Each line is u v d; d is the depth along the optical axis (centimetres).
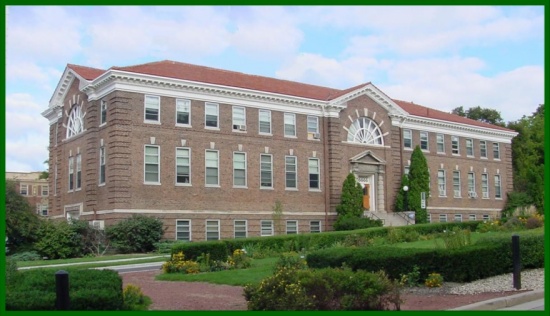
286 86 4956
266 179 4459
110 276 1409
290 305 1277
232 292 1758
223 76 4544
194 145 4103
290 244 3225
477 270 1795
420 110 5962
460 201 5922
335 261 1758
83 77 4253
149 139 3909
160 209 3900
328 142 4838
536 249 1981
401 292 1598
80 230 3550
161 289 1869
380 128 5216
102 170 4009
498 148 6500
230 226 4216
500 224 4100
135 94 3888
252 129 4412
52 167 4934
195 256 2561
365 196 5106
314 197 4712
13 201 3584
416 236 3650
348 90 5056
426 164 5212
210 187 4147
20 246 3538
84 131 4238
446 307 1351
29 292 1189
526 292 1532
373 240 3469
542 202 6662
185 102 4106
